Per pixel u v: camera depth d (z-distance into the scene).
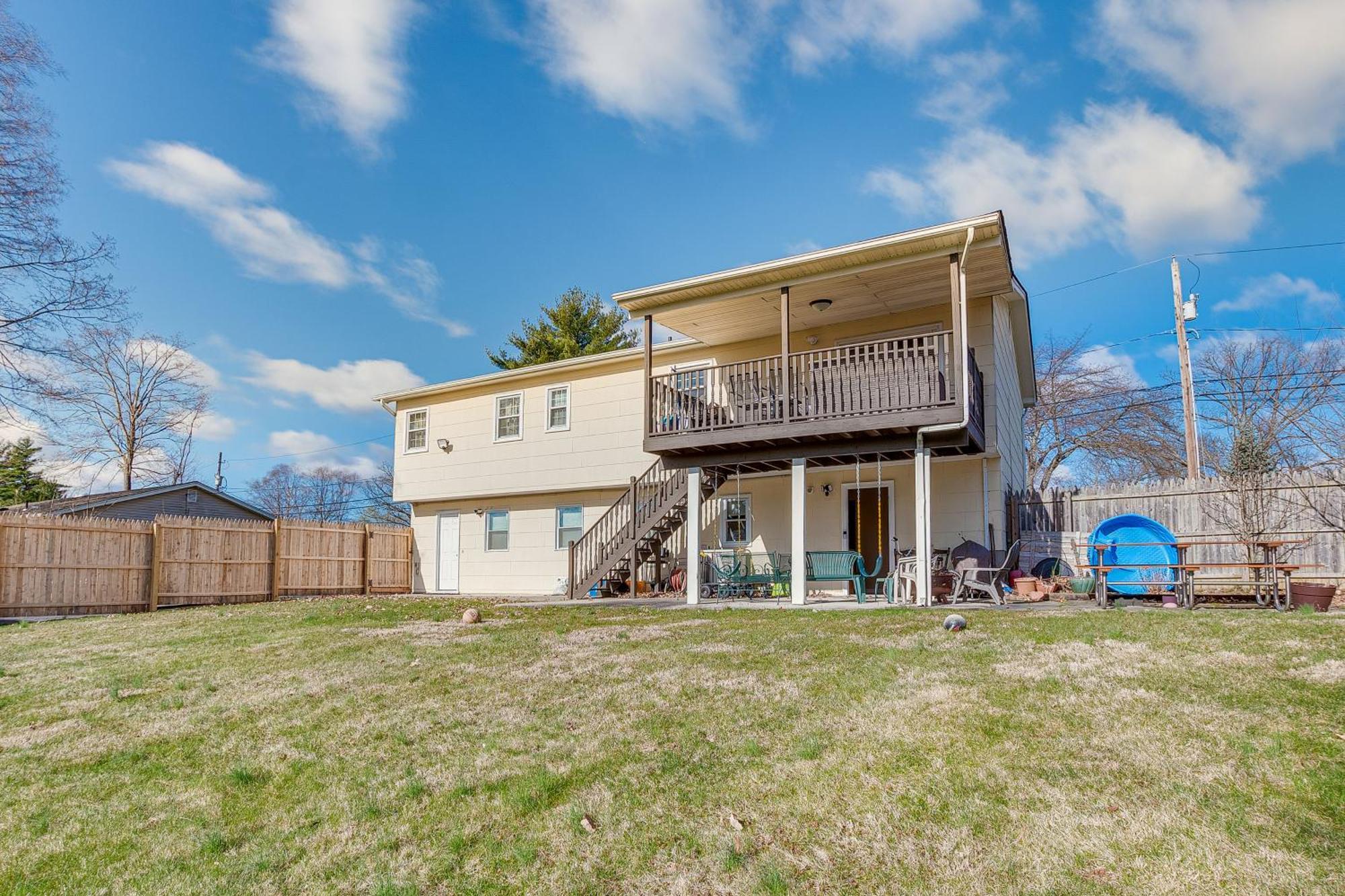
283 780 4.50
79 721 5.84
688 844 3.41
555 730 4.93
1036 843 3.14
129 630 11.09
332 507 55.44
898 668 5.72
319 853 3.61
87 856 3.72
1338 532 11.63
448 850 3.54
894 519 13.77
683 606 11.70
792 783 3.88
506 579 18.95
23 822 4.12
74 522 14.96
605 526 16.20
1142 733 4.05
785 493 14.84
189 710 6.00
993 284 12.55
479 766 4.43
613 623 9.39
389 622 10.61
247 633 9.95
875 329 14.20
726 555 14.60
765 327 14.88
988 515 12.87
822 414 11.43
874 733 4.40
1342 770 3.45
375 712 5.60
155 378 31.36
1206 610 8.40
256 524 17.92
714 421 12.30
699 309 13.64
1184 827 3.14
